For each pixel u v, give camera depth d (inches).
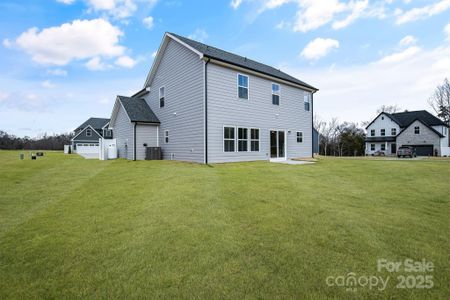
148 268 103.2
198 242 126.6
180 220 157.6
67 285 93.1
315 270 101.0
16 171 395.2
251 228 144.9
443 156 1325.0
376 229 143.7
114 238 133.0
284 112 629.3
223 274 98.0
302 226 147.7
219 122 484.1
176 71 551.2
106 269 103.3
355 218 161.6
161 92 615.5
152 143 622.2
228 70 501.4
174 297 84.7
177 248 120.3
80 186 272.5
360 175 342.0
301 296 84.7
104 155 688.4
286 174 335.3
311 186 259.4
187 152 517.7
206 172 346.3
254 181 279.1
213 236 133.6
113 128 752.3
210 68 472.4
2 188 265.4
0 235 140.1
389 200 208.2
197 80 484.4
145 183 271.4
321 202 198.5
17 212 183.3
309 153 718.5
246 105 533.3
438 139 1353.3
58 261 110.9
